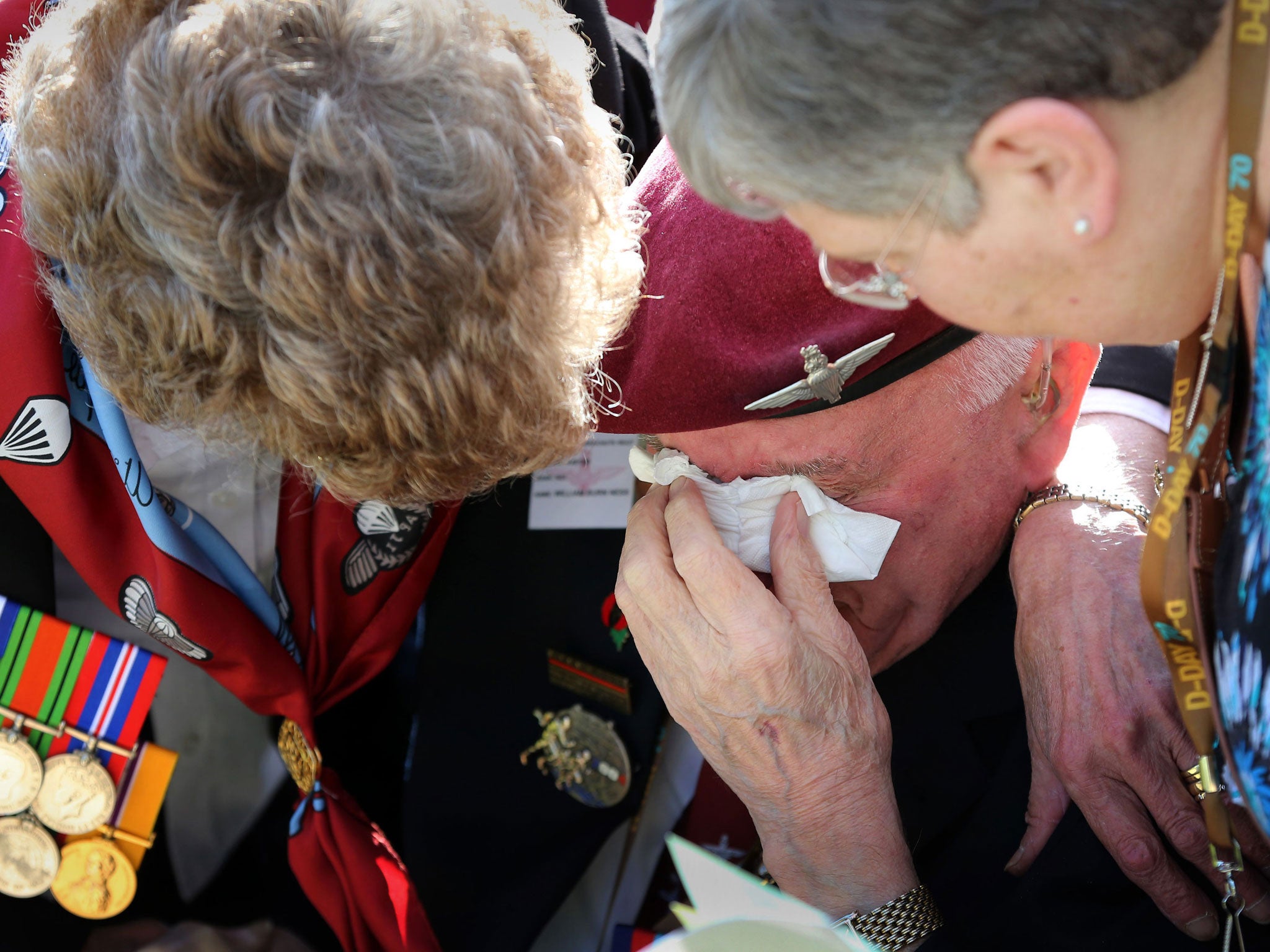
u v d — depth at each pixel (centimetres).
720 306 99
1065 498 119
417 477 92
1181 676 79
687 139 70
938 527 116
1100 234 62
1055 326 72
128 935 152
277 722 161
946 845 126
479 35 86
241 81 76
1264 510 61
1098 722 109
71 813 135
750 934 85
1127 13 55
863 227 68
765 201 72
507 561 149
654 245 105
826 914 110
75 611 144
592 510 147
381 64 80
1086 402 132
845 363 97
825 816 111
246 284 79
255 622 136
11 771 132
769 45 61
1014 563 120
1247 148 59
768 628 106
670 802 162
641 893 159
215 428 95
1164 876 103
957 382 105
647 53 148
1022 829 118
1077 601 113
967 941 111
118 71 83
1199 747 81
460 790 151
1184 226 64
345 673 147
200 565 130
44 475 122
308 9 80
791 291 97
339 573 142
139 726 136
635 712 145
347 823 142
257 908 161
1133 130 60
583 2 131
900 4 57
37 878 138
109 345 92
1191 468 68
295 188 76
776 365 100
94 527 126
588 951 157
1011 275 67
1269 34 56
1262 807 66
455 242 79
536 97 87
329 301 79
